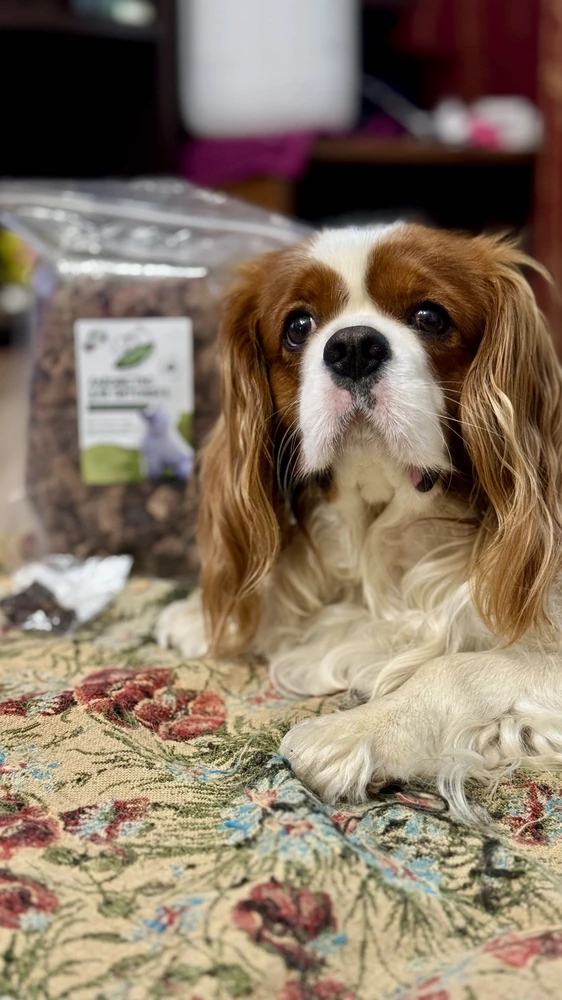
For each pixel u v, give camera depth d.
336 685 0.73
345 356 0.67
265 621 0.78
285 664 0.75
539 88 1.31
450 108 1.53
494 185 1.58
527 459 0.70
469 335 0.70
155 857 0.57
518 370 0.71
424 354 0.69
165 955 0.52
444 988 0.51
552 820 0.62
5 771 0.63
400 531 0.74
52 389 0.86
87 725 0.66
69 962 0.52
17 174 1.47
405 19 1.60
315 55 1.30
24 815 0.60
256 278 0.76
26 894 0.55
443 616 0.72
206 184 1.35
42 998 0.51
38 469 0.87
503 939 0.54
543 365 0.73
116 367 0.85
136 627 0.81
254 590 0.76
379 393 0.67
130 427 0.86
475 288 0.71
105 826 0.59
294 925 0.54
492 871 0.57
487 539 0.72
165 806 0.61
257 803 0.60
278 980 0.52
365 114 1.54
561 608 0.71
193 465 0.86
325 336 0.69
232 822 0.59
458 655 0.69
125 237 0.87
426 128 1.52
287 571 0.78
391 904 0.55
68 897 0.55
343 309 0.70
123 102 1.39
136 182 0.99
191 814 0.60
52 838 0.59
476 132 1.44
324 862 0.56
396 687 0.71
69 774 0.63
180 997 0.51
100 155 1.44
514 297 0.71
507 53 1.58
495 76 1.60
